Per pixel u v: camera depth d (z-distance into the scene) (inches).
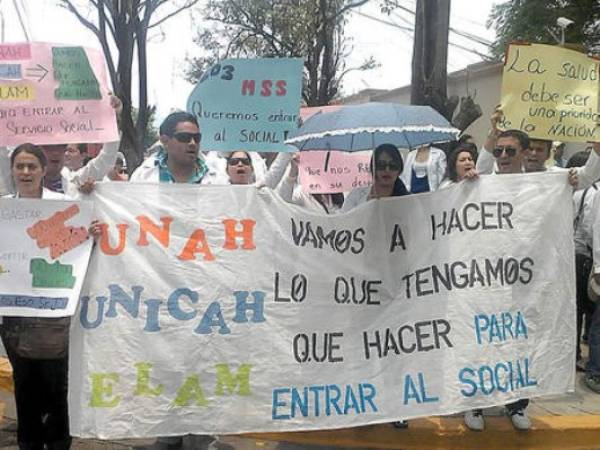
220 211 151.9
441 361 161.3
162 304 147.8
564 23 232.8
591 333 220.2
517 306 164.9
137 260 147.0
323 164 235.8
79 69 155.2
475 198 164.4
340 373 156.9
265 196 154.2
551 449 186.7
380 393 158.4
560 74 169.2
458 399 160.9
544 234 165.9
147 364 146.5
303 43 816.9
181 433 148.0
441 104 317.7
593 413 200.2
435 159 272.2
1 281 139.2
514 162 178.1
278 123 189.2
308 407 154.6
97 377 144.0
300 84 188.5
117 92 508.1
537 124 170.2
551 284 166.4
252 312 152.6
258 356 152.3
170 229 149.1
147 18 537.0
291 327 154.6
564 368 167.5
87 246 142.4
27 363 143.2
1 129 153.3
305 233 156.5
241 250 152.4
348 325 158.1
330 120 158.7
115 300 145.6
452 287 162.9
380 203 160.9
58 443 149.6
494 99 780.0
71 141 155.5
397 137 196.1
